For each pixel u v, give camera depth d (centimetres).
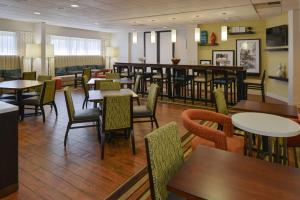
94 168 279
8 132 224
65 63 1062
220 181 116
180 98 713
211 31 894
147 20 809
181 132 409
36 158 305
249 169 128
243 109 278
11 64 860
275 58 751
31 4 576
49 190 232
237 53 856
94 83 520
